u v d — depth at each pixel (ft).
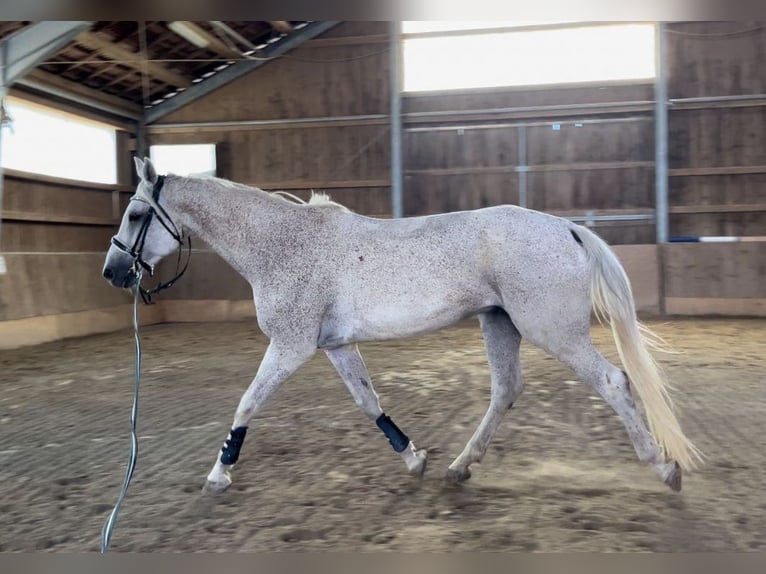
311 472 12.82
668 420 10.75
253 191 12.05
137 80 39.78
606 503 10.90
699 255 36.19
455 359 25.23
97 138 41.27
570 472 12.48
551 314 10.71
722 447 13.64
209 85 41.78
